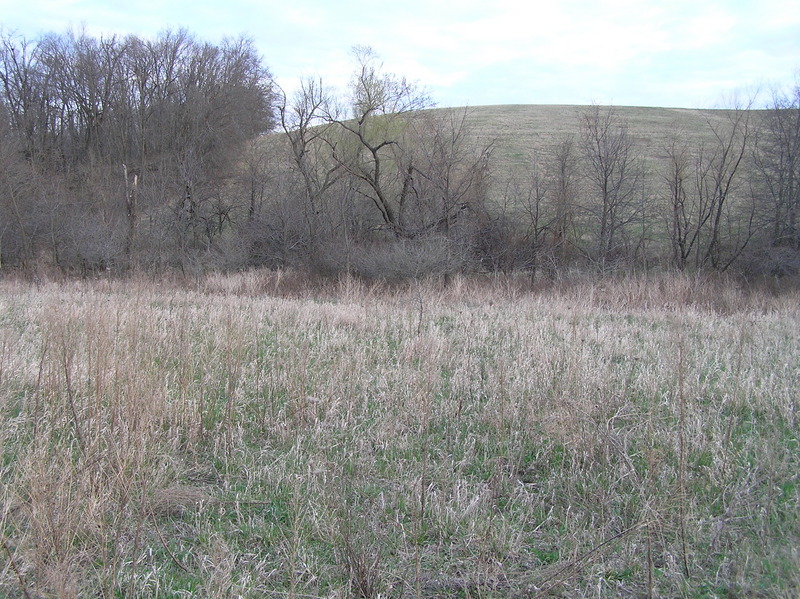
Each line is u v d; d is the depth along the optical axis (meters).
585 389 6.56
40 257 23.67
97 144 32.88
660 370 7.40
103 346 6.26
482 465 5.53
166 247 24.23
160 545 4.24
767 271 22.00
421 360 8.12
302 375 6.73
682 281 17.22
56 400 6.05
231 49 35.09
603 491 4.85
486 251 23.48
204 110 31.98
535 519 4.67
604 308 15.16
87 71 33.25
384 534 4.33
